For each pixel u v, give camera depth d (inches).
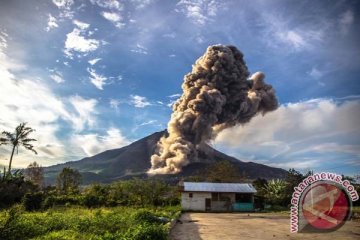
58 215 820.6
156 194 1843.0
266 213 1565.0
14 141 2031.3
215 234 677.9
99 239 474.6
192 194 1831.9
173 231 729.0
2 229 507.5
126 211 1147.3
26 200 1263.5
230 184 1983.3
